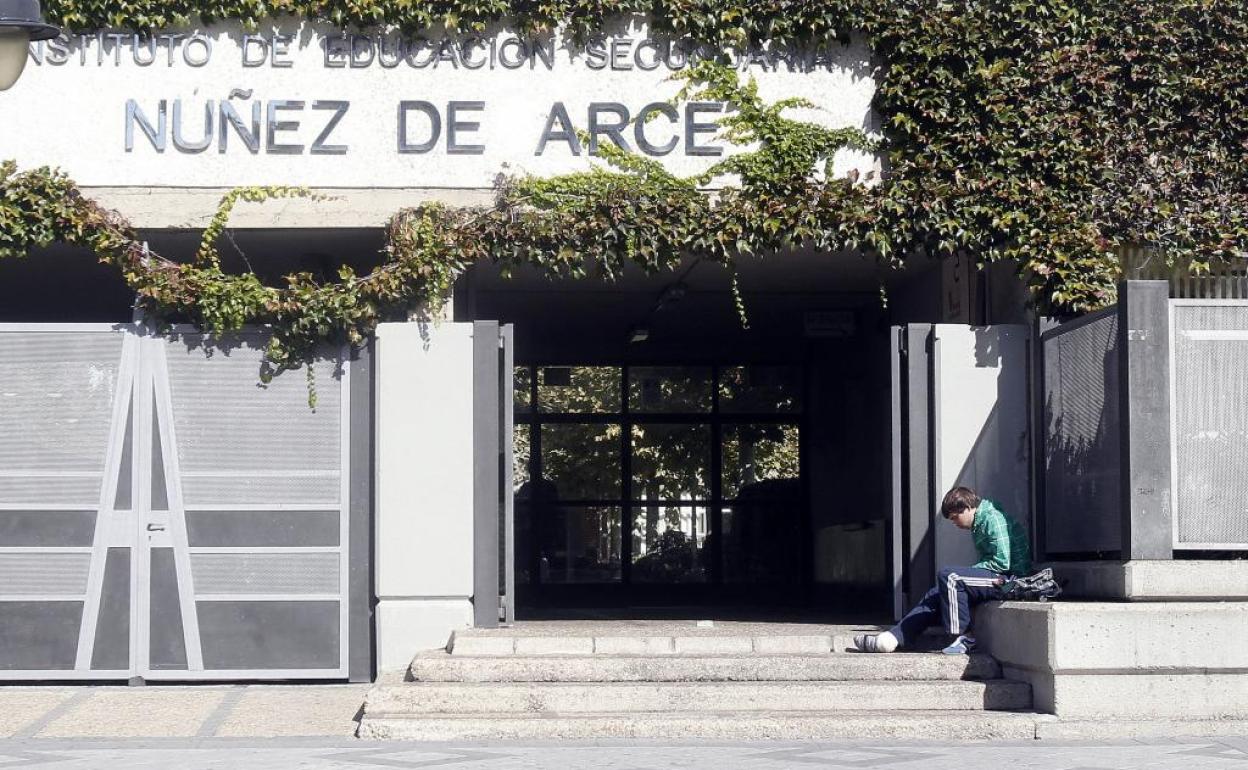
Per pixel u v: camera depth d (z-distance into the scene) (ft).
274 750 28.99
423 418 37.68
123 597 37.45
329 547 37.78
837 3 39.14
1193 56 39.24
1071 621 30.45
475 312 49.80
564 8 38.93
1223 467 32.86
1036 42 39.17
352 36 38.91
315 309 37.40
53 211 37.47
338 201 38.65
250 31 38.65
